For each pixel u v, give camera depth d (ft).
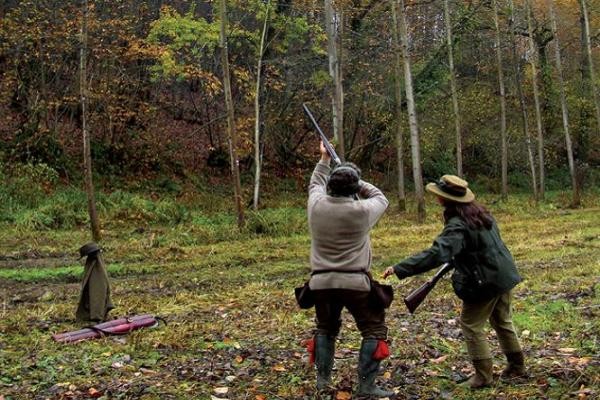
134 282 36.83
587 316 26.27
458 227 16.33
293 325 26.37
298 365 20.39
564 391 16.97
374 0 82.07
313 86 85.15
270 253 46.21
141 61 75.97
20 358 21.31
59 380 18.98
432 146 95.35
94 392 17.65
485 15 94.63
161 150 80.18
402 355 21.16
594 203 87.56
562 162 115.34
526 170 108.58
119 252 45.19
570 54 116.47
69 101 72.13
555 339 23.00
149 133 79.71
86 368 20.16
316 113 88.69
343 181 16.07
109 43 73.92
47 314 28.73
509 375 18.25
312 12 74.64
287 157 91.76
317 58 79.10
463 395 17.03
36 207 58.34
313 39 72.02
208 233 53.21
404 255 45.83
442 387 17.85
